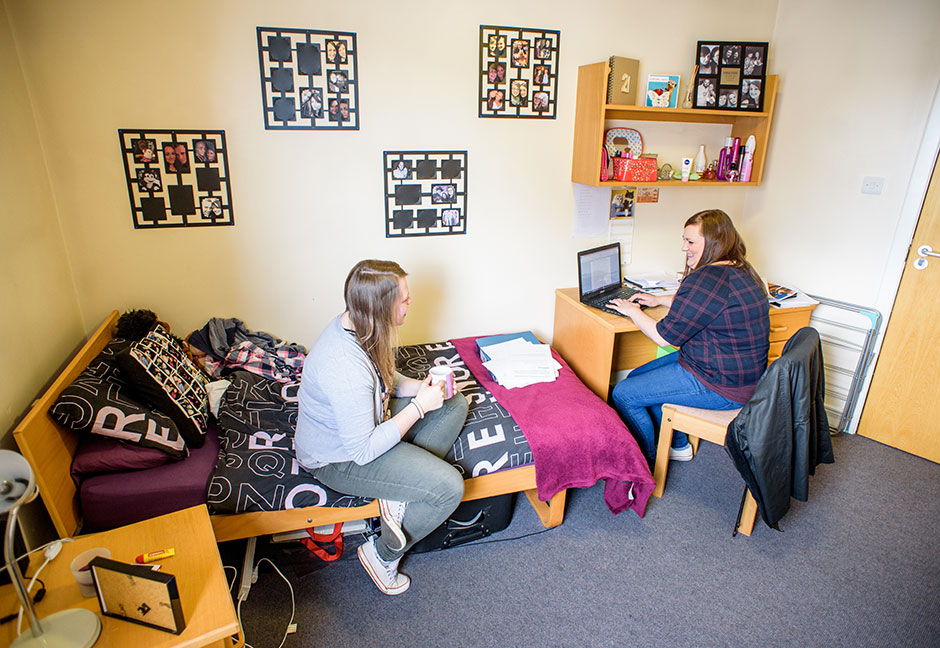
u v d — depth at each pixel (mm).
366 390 1568
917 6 2193
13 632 1092
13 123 1722
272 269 2305
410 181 2371
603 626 1639
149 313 2090
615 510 2045
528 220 2602
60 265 1972
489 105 2377
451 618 1663
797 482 1829
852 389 2604
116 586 1080
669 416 2094
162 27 1932
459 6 2219
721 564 1874
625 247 2832
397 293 1584
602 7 2408
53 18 1822
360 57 2162
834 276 2639
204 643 1087
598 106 2316
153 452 1635
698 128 2750
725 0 2574
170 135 2037
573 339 2574
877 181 2414
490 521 1965
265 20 2020
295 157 2195
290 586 1765
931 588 1775
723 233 1997
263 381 2133
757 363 1972
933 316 2334
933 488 2275
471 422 1937
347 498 1708
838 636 1607
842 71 2459
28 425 1373
